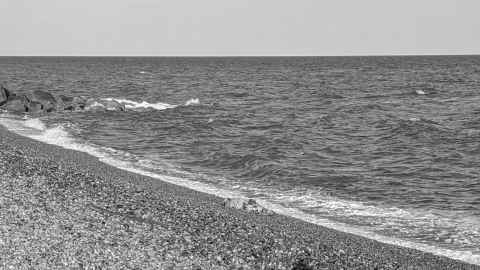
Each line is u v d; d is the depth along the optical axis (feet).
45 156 101.30
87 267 44.62
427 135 160.56
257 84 400.88
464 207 87.15
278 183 102.12
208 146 141.38
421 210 85.25
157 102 265.54
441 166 119.85
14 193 65.57
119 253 49.11
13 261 43.88
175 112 216.95
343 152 136.98
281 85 390.21
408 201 90.94
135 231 57.00
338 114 214.90
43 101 212.23
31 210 58.70
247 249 56.85
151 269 46.39
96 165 101.35
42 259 45.06
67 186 74.49
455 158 128.57
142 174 104.32
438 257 62.39
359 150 139.95
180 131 167.32
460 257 63.93
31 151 105.19
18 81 382.83
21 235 50.03
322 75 533.96
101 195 72.38
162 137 155.94
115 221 59.62
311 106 250.37
